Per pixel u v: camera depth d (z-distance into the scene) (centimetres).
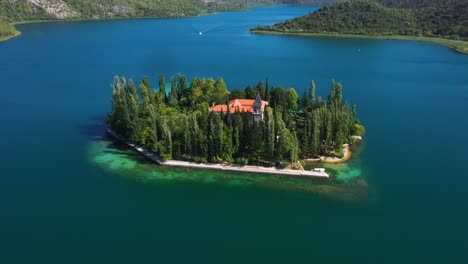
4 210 11594
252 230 10675
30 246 10088
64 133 17325
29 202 12000
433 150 15500
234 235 10475
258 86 17862
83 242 10244
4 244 10150
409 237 10400
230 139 13512
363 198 12006
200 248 10000
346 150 15000
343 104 16225
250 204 11775
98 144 16012
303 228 10725
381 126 18250
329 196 12081
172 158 14212
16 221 11088
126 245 10131
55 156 15025
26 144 16200
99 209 11638
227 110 14388
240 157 13775
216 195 12231
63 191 12594
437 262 9525
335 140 14638
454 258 9650
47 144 16162
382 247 10025
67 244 10169
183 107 17650
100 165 14162
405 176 13350
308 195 12138
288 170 13238
